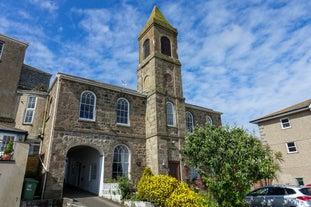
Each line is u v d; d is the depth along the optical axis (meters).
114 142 16.94
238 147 9.62
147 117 19.38
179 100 20.72
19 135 13.80
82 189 18.16
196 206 9.82
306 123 21.20
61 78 16.00
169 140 18.36
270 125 24.33
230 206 9.66
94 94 17.36
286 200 10.28
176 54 22.92
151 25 22.58
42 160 15.10
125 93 19.08
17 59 19.73
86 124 16.06
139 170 17.41
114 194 13.44
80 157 20.31
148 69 21.25
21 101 18.56
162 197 10.52
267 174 10.10
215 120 25.16
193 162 10.66
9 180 10.69
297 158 21.20
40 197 13.13
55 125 14.66
